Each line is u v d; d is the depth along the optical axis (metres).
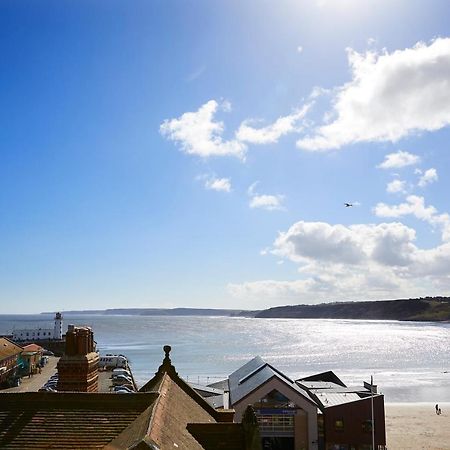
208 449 20.95
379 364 181.75
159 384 25.92
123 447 16.44
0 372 97.56
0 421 19.50
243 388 64.25
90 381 25.03
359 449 64.88
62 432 19.11
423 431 91.88
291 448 60.09
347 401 66.94
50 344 172.38
